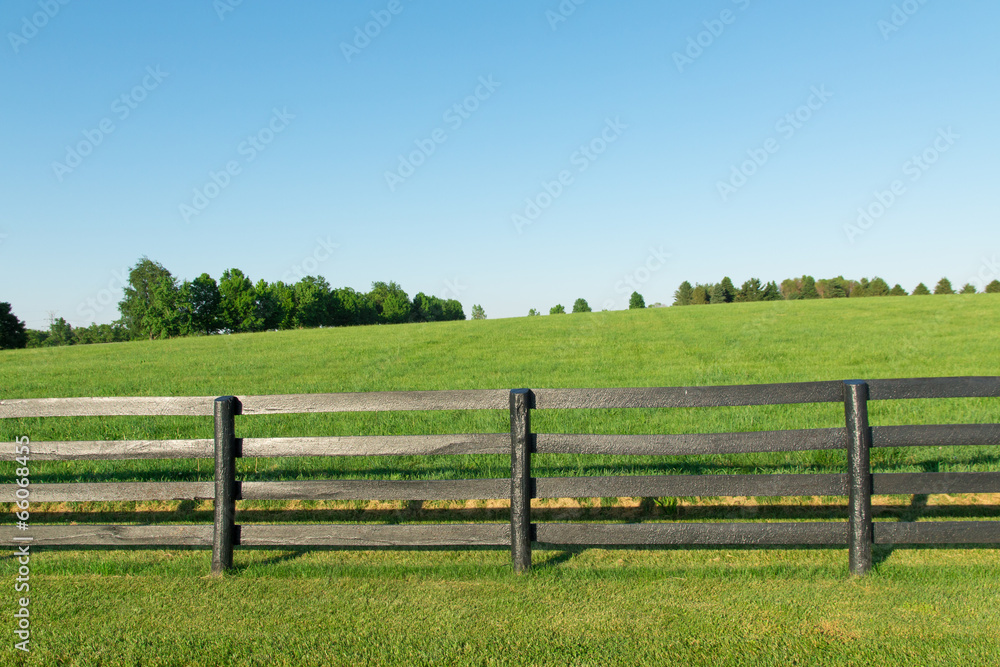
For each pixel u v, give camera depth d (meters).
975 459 7.26
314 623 4.04
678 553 5.14
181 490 5.04
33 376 20.66
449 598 4.37
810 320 32.12
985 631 3.71
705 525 4.73
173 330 72.44
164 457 5.05
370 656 3.63
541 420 10.00
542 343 26.86
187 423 10.39
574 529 4.78
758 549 5.18
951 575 4.48
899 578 4.49
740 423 9.21
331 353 26.08
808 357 18.38
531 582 4.60
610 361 19.20
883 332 24.88
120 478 7.45
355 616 4.12
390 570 4.82
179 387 16.77
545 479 4.86
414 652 3.65
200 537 4.99
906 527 4.61
